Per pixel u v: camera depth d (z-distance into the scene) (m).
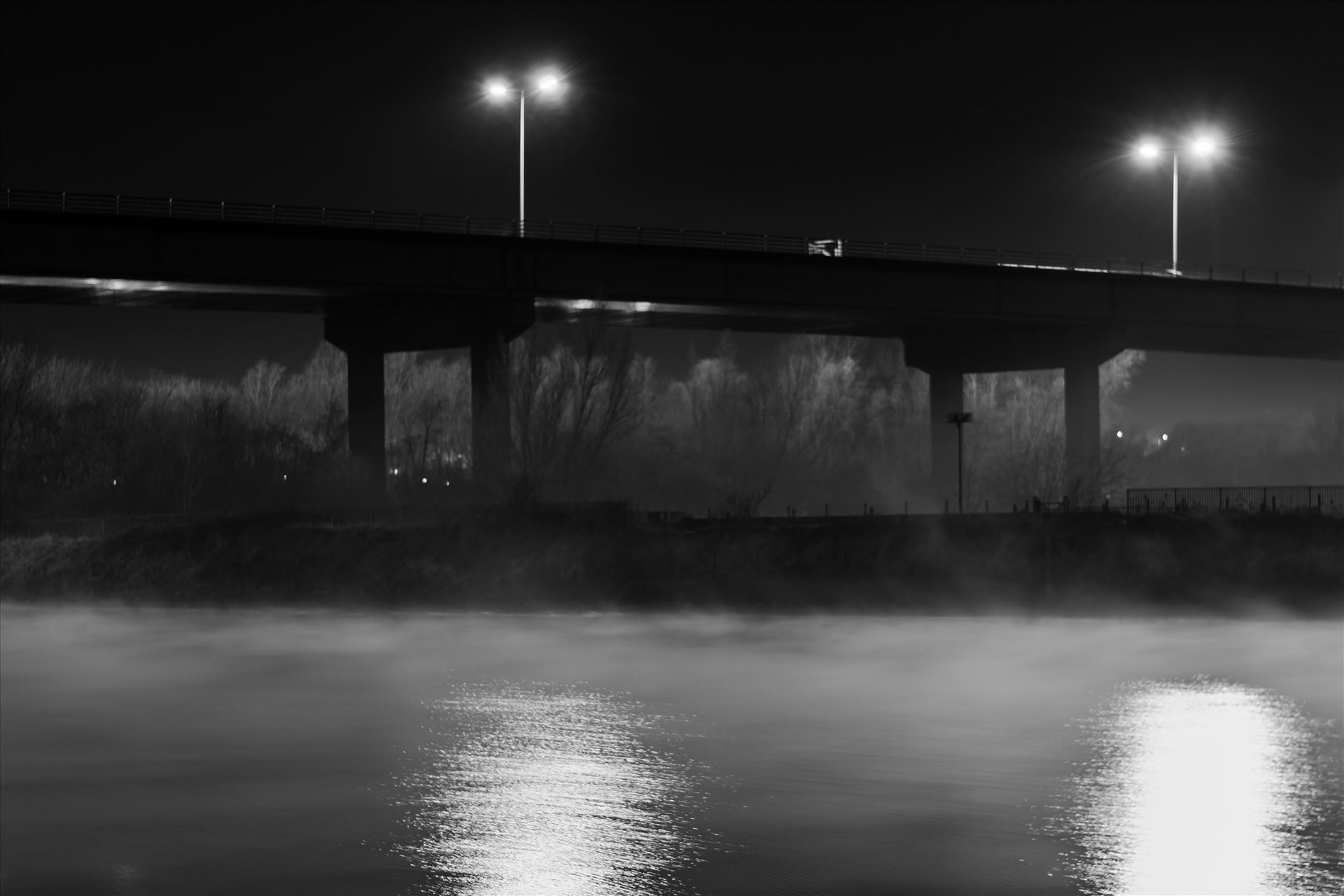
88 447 123.06
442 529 78.56
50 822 33.53
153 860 30.78
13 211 78.94
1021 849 30.22
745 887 28.28
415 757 38.94
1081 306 105.62
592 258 92.69
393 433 171.62
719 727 41.81
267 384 184.88
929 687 47.53
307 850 31.17
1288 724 41.56
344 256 86.50
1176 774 35.94
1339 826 31.62
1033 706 44.19
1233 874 28.72
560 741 40.59
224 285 83.69
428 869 29.80
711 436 147.62
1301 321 111.81
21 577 83.00
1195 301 108.69
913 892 27.89
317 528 81.88
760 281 97.06
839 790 34.81
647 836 31.56
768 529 75.06
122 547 84.19
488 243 90.06
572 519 78.31
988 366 111.50
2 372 125.38
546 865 29.97
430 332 95.19
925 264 100.94
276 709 46.38
